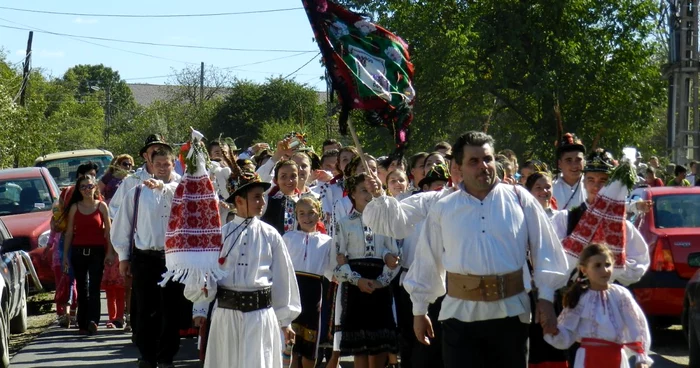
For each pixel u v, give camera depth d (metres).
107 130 79.94
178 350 10.81
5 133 29.08
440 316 6.46
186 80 66.06
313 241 9.02
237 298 7.42
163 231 10.10
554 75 39.75
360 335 8.73
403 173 9.40
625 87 41.50
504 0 40.66
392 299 8.93
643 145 45.59
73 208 13.23
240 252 7.46
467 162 6.32
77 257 13.22
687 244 11.48
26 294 14.23
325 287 9.55
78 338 12.97
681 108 28.62
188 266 7.31
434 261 6.54
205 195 7.48
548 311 6.29
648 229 11.92
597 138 8.25
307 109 60.12
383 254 8.74
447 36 38.22
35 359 11.45
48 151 34.31
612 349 6.95
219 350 7.52
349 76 6.95
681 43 28.56
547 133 40.91
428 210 6.93
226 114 61.31
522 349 6.35
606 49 41.44
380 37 7.11
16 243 11.06
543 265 6.33
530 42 41.09
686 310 10.38
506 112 42.66
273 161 10.41
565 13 40.94
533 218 6.38
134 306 10.68
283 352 8.72
